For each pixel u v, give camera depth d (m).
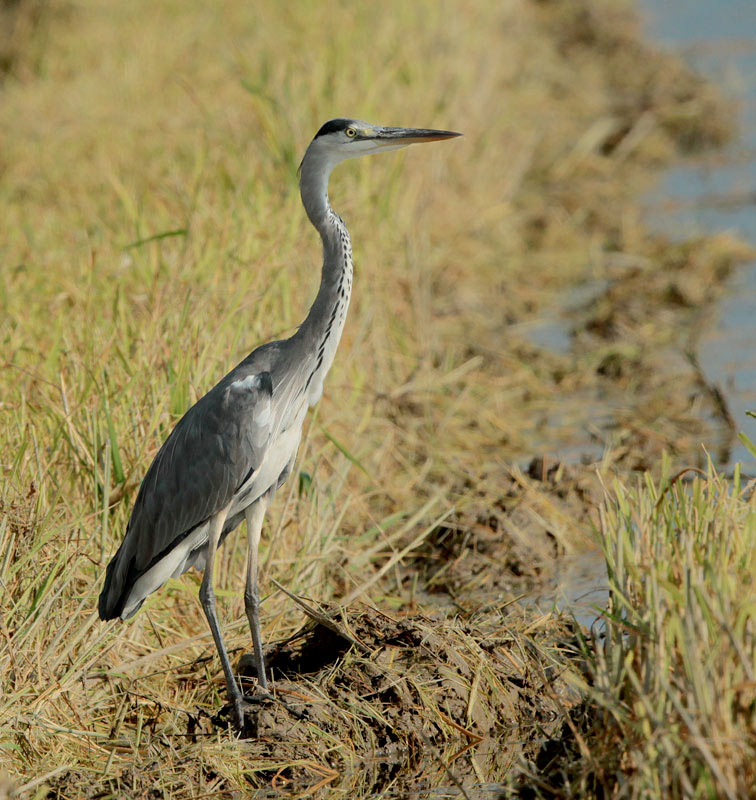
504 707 8.15
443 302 17.00
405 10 24.61
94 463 9.46
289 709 7.98
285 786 7.55
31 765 7.54
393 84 19.84
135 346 11.01
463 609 9.93
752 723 6.06
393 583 10.74
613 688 6.69
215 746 7.68
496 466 12.63
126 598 8.30
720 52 33.53
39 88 22.58
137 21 26.78
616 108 27.59
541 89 28.91
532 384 14.84
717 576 6.39
